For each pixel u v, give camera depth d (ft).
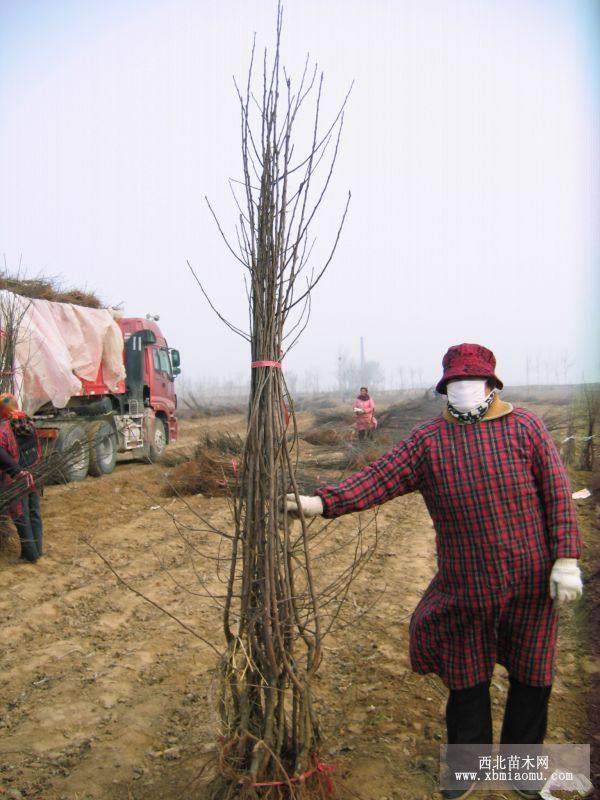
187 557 23.03
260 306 8.79
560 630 15.51
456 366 9.21
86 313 37.06
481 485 8.82
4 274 33.35
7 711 12.54
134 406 45.70
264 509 8.48
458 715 9.45
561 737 10.87
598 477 28.66
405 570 21.18
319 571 20.99
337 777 9.71
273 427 8.64
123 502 31.65
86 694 13.10
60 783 10.14
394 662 14.21
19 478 21.02
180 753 10.94
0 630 16.51
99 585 19.98
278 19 8.92
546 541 8.87
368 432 50.90
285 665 8.39
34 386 31.40
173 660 14.70
